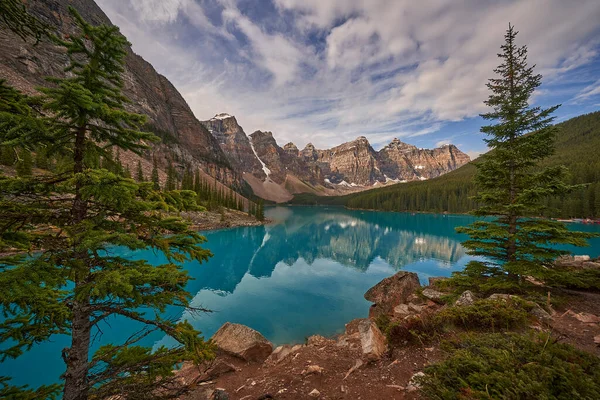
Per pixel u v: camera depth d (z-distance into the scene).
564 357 5.26
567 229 11.09
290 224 99.12
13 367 12.68
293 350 11.80
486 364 5.23
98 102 3.64
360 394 6.21
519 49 12.87
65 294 4.19
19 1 3.99
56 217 3.93
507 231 12.77
